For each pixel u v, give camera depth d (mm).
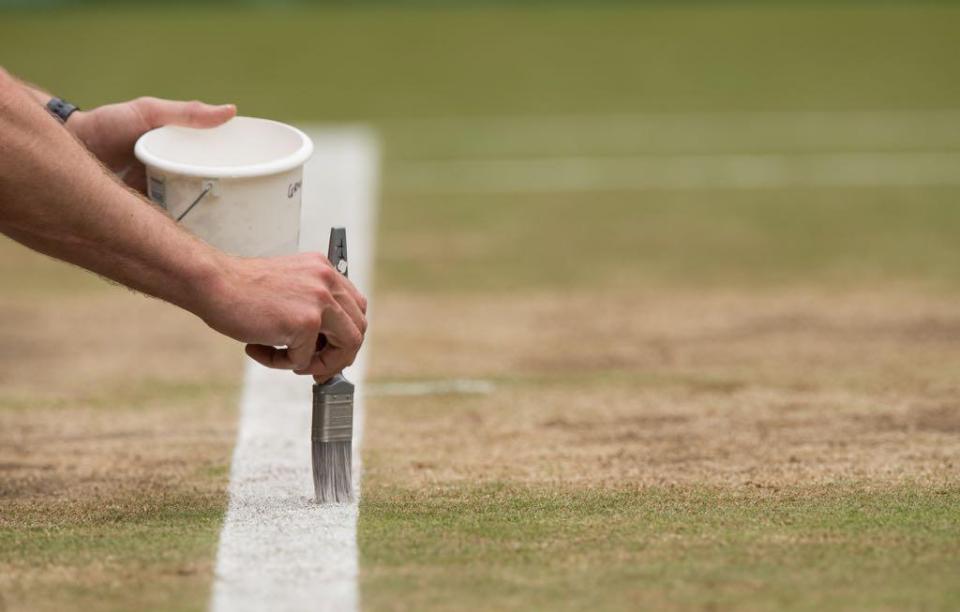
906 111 34344
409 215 25203
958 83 37562
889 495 11469
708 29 45750
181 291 9969
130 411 14789
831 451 12898
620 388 15453
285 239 10711
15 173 9523
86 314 19328
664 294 20109
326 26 45750
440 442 13406
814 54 41719
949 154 29906
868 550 10062
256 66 39375
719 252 22656
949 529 10531
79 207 9695
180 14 47531
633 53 42062
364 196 26531
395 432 13797
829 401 14758
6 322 18875
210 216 10398
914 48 42312
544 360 16781
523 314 19094
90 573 9734
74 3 47812
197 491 11898
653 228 24328
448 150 30609
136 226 9828
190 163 11102
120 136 11602
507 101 35938
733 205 25984
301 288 10086
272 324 10008
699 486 11805
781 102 35625
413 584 9461
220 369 16609
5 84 9508
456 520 10883
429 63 40406
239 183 10305
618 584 9406
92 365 16781
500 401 14977
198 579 9617
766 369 16156
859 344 17266
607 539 10367
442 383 15805
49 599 9227
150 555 10125
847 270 21344
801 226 24328
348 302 10508
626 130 32750
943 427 13688
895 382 15492
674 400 14906
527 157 30031
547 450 13078
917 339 17453
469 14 48406
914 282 20562
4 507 11414
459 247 23031
